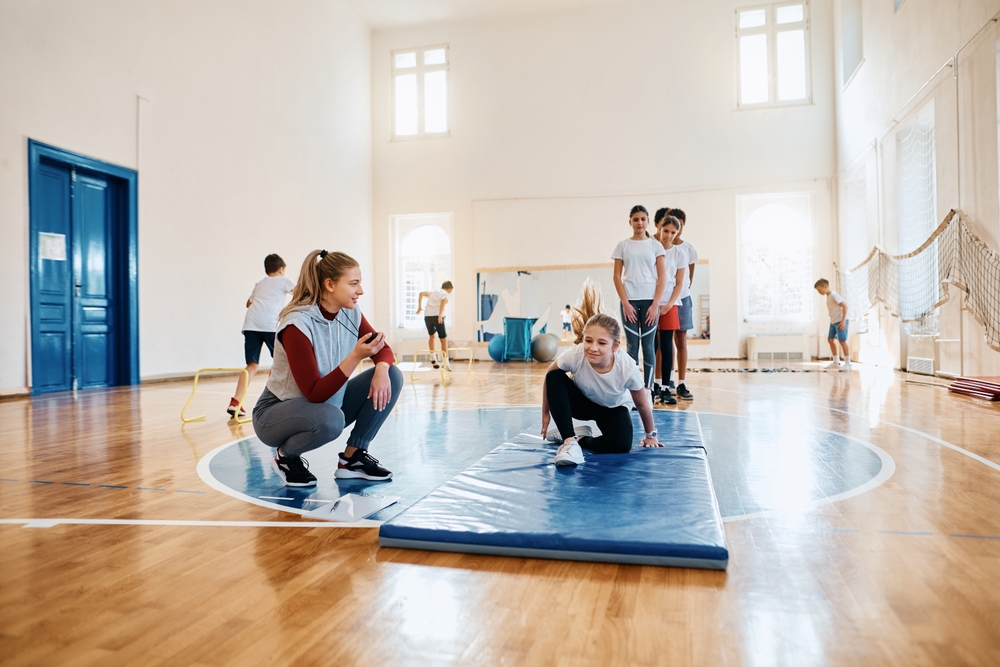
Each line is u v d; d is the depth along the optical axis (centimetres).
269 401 229
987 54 514
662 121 1092
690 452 242
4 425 383
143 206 697
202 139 780
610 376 242
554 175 1132
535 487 192
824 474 229
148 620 119
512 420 378
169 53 733
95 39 641
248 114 862
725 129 1071
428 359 1169
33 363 582
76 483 232
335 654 105
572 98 1127
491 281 1152
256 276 873
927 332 694
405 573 141
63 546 162
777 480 221
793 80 1065
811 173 1043
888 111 775
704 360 1035
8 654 107
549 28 1138
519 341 1107
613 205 1109
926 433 313
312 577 140
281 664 102
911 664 99
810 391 524
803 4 1050
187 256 756
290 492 217
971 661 100
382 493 213
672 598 125
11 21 561
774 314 1075
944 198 611
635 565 144
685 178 1084
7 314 560
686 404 439
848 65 966
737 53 1073
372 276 1193
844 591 127
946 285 614
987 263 519
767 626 113
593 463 226
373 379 221
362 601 126
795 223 1069
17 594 132
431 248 1198
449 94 1174
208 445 312
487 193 1156
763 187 1056
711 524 155
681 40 1088
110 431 359
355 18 1145
